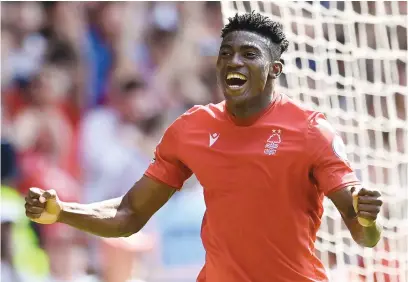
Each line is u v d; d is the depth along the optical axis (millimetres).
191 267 25750
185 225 26062
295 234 12531
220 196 12672
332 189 12359
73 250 25266
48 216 12672
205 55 32781
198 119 13062
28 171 27812
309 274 12680
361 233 12023
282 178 12438
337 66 19688
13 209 25500
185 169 13453
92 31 32875
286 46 13008
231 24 12844
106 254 23422
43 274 25016
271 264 12531
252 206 12469
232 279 12602
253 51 12562
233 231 12555
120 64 32344
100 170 28375
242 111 12711
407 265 18859
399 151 21141
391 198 19359
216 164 12680
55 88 30875
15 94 30547
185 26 33219
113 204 13445
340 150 12555
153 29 33125
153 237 25312
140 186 13500
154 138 30203
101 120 29641
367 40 21859
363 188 11406
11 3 32281
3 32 31922
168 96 31828
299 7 19047
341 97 21484
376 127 19625
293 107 12773
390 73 20141
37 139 28859
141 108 30609
